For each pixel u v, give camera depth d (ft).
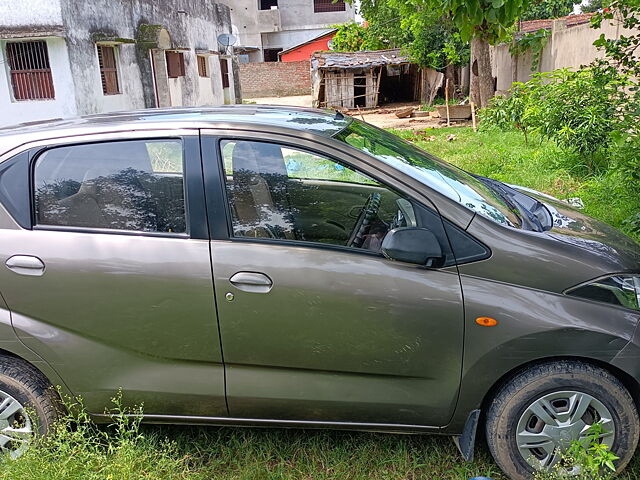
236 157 8.80
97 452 8.44
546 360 8.26
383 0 81.87
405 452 9.25
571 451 8.05
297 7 128.77
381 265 8.21
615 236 9.82
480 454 9.21
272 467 9.16
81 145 8.85
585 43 35.22
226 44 75.31
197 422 8.98
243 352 8.46
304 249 8.37
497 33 24.53
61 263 8.39
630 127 18.80
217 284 8.25
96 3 42.55
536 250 8.24
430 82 75.00
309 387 8.56
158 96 55.77
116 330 8.52
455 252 8.23
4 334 8.53
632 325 8.04
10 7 36.70
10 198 8.65
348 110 74.28
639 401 8.45
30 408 8.86
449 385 8.38
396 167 8.89
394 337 8.21
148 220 8.61
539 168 26.07
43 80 39.11
